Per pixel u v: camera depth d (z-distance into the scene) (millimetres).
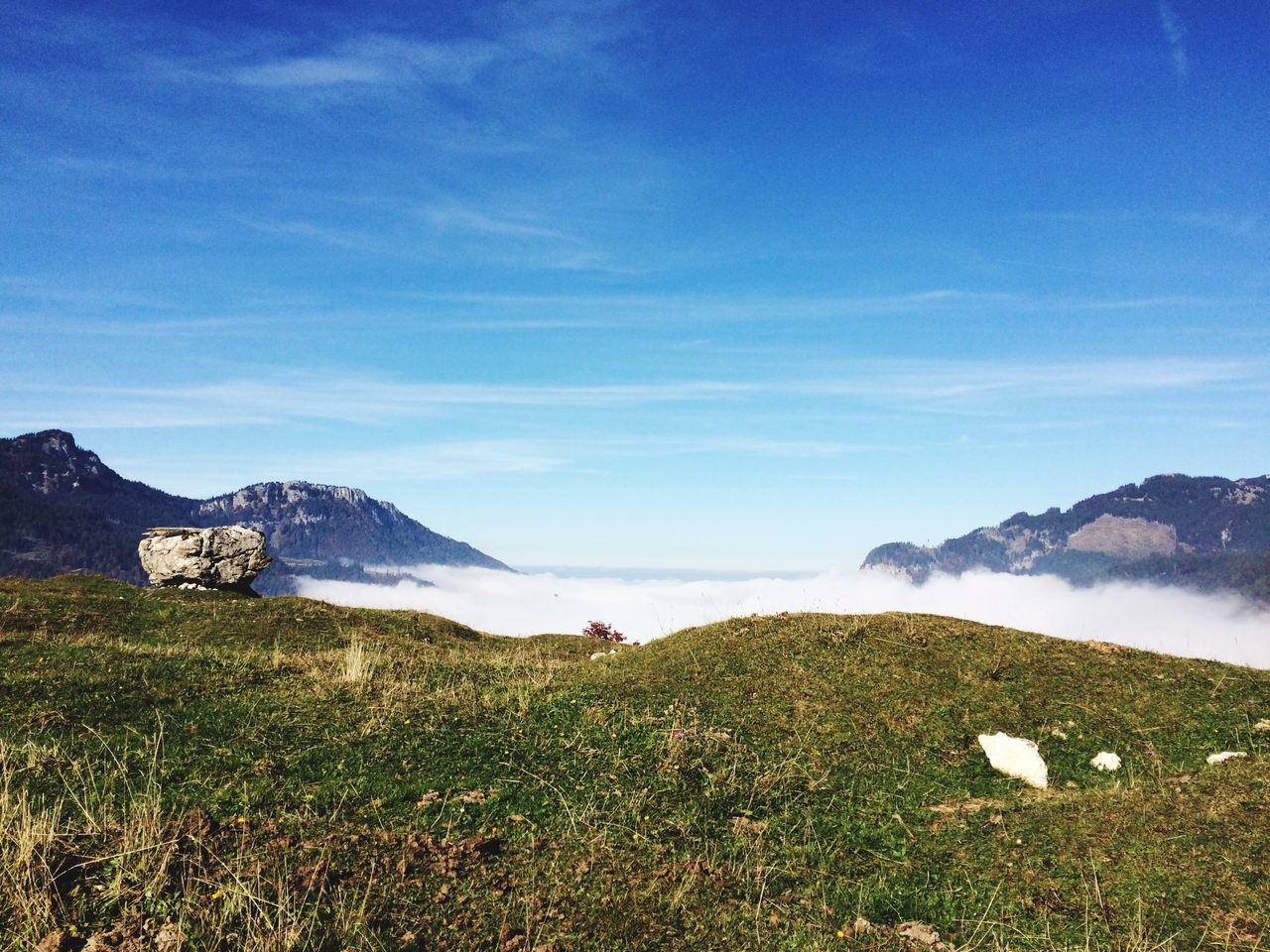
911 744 15523
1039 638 20719
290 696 15297
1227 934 8086
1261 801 10711
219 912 7422
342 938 7422
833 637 20406
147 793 9867
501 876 9195
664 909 8914
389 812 10766
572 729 14961
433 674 19297
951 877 10391
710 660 19719
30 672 15094
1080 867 9938
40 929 6812
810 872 10688
